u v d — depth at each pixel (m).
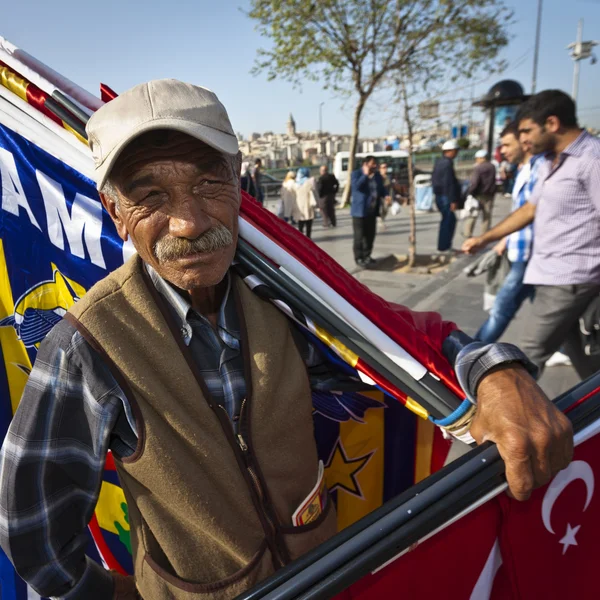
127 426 0.85
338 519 1.42
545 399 0.82
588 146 2.27
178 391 0.85
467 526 0.79
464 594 0.83
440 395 0.99
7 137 1.16
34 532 0.85
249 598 0.64
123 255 1.13
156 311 0.86
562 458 0.78
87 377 0.81
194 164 0.74
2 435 1.33
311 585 0.64
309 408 1.01
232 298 0.95
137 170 0.73
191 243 0.77
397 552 0.69
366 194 6.92
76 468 0.87
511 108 10.42
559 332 2.52
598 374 0.90
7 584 1.26
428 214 13.17
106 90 1.02
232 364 0.92
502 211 12.09
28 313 1.26
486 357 0.89
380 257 7.49
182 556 0.89
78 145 1.06
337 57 9.47
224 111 0.77
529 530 0.84
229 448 0.89
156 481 0.84
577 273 2.37
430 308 4.99
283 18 9.21
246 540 0.91
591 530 0.92
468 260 6.95
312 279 0.96
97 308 0.83
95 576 0.96
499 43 7.69
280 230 1.03
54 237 1.19
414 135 6.93
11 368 1.31
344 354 0.99
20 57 1.09
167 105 0.71
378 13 8.18
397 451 1.34
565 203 2.32
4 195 1.21
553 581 0.90
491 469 0.76
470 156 18.89
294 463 0.97
